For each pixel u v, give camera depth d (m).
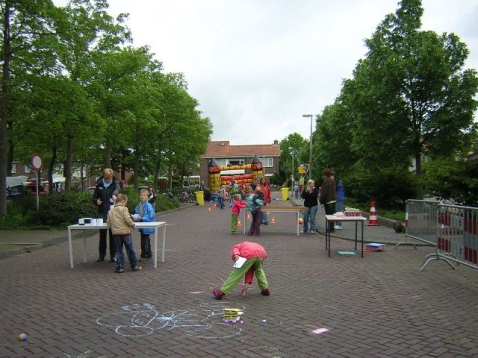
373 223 17.62
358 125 19.88
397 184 22.00
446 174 16.03
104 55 23.06
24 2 16.95
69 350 4.66
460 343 4.82
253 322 5.59
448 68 17.27
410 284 7.76
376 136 18.89
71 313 6.05
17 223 17.39
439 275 8.53
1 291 7.40
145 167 46.25
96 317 5.86
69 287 7.65
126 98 23.94
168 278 8.35
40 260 10.71
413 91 18.14
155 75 35.97
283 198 48.06
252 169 54.22
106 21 23.39
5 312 6.13
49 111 18.98
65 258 10.95
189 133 38.41
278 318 5.76
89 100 20.42
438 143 18.05
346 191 28.58
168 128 37.44
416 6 18.88
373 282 7.92
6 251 11.57
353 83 30.75
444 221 8.99
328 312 6.03
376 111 18.80
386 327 5.38
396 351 4.58
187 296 6.96
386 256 10.79
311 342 4.86
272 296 6.93
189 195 47.66
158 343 4.86
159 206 29.19
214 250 11.91
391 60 17.80
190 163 56.81
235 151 89.31
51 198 18.23
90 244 13.68
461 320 5.66
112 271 9.11
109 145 27.47
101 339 5.00
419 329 5.30
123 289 7.46
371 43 19.16
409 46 18.31
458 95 17.53
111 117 24.20
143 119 25.66
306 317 5.80
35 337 5.08
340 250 11.77
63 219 17.47
